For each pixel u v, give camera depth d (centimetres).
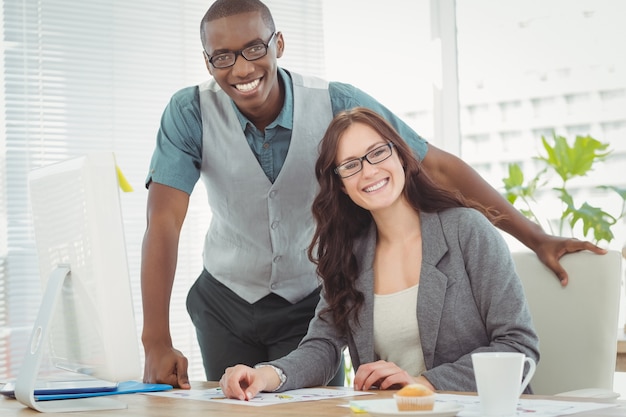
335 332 204
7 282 366
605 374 203
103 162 158
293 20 409
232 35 218
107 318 155
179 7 399
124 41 388
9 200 368
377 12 412
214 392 178
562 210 386
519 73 395
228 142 241
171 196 235
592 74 383
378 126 201
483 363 126
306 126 242
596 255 208
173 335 390
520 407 134
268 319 248
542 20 391
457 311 192
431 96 407
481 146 401
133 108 389
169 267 225
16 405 171
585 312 206
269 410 143
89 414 150
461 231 197
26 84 373
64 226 166
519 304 188
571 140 386
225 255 253
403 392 124
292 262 248
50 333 180
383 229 205
